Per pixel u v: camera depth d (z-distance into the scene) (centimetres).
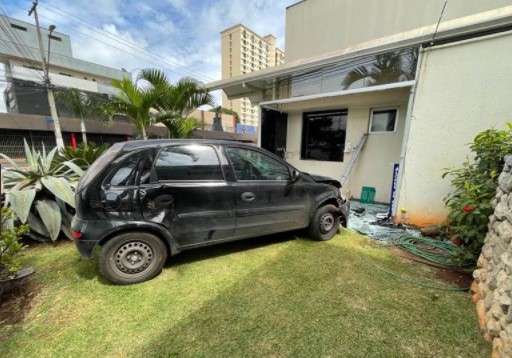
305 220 332
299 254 306
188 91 656
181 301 214
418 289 232
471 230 251
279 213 309
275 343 170
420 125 379
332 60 445
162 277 253
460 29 324
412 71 404
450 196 343
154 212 239
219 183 268
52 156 392
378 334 178
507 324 144
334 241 348
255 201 289
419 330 181
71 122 1622
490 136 277
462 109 345
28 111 1568
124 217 229
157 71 619
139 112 605
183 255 302
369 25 571
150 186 237
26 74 1698
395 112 541
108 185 224
